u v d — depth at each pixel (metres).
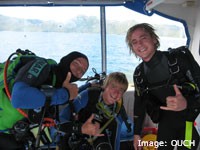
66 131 1.44
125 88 1.68
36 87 1.07
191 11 2.88
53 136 1.60
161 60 1.44
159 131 1.63
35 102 1.01
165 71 1.44
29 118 1.13
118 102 1.75
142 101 1.62
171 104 1.26
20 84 1.00
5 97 1.13
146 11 2.88
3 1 2.74
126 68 3.22
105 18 3.00
